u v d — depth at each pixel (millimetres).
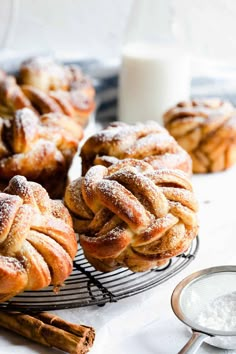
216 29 964
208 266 615
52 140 696
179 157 650
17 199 539
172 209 560
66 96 844
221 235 667
